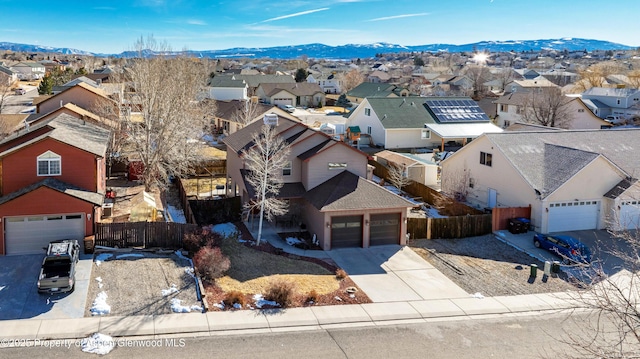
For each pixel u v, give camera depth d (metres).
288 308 21.66
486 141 37.88
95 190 27.86
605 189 33.69
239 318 20.45
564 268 27.39
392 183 45.16
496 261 28.47
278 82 119.56
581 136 40.00
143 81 40.47
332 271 26.31
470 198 40.00
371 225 30.36
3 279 22.36
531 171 34.66
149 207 32.00
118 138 45.25
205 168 48.25
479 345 19.14
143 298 21.44
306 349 18.41
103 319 19.52
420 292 24.05
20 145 27.38
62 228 25.81
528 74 161.12
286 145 32.91
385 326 20.56
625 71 144.12
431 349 18.77
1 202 24.64
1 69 108.62
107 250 26.09
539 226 32.72
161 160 43.62
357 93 111.06
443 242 31.58
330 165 32.72
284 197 32.03
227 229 32.59
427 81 153.25
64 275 21.41
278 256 27.98
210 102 69.56
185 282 23.23
